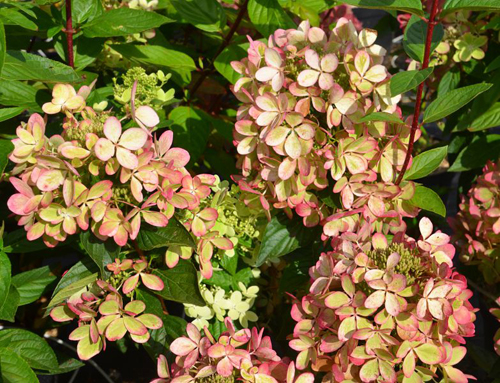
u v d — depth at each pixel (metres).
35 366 0.67
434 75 1.01
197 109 0.88
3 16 0.71
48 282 0.72
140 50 0.84
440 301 0.63
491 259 0.82
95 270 0.67
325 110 0.69
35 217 0.65
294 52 0.72
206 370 0.62
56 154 0.64
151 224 0.64
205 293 0.73
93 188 0.62
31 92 0.75
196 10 0.87
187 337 0.66
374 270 0.63
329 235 0.71
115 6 0.90
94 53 0.80
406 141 0.71
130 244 0.68
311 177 0.69
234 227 0.75
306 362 0.66
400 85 0.63
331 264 0.66
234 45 0.87
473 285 0.85
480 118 0.92
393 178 0.72
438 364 0.66
